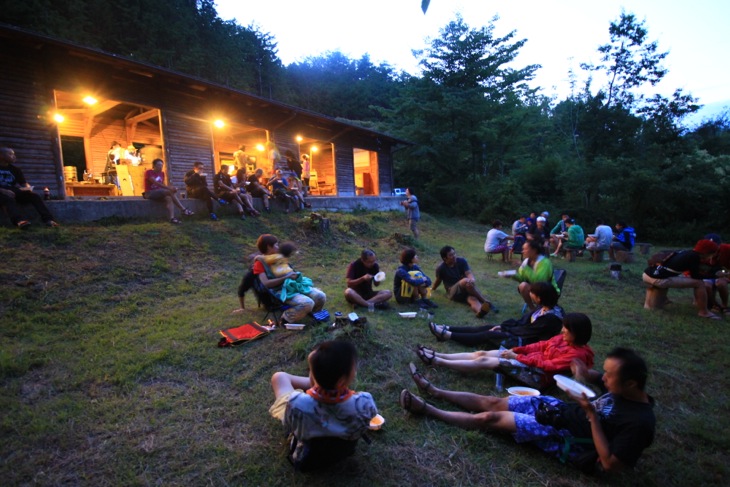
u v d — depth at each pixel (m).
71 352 3.93
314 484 2.40
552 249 13.03
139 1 31.03
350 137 17.47
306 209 11.69
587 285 8.03
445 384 3.66
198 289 6.08
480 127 21.84
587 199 22.27
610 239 10.96
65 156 16.48
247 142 16.58
